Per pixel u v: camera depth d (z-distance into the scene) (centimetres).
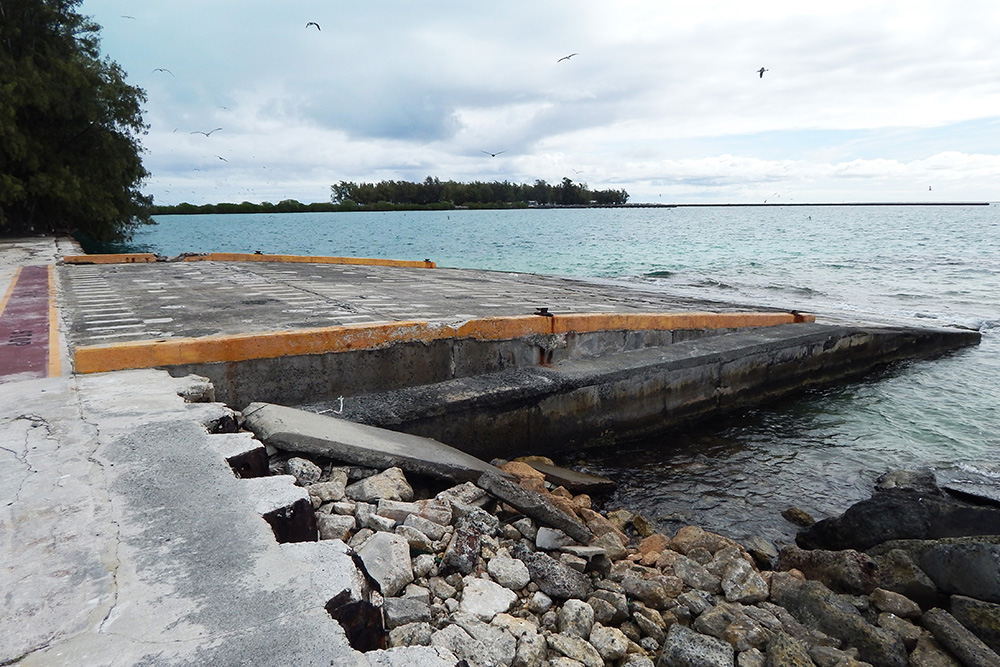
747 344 993
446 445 625
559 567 413
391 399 656
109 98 3266
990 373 1199
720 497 690
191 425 387
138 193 3753
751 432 900
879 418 958
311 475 455
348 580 249
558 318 818
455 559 392
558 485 661
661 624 412
